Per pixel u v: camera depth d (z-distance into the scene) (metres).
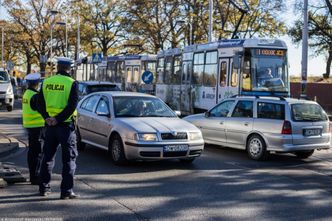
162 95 25.44
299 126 11.49
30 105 7.74
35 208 6.87
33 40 67.12
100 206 7.05
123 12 53.06
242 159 11.90
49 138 7.43
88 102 12.28
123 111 10.98
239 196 7.92
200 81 20.66
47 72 59.38
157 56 26.73
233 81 18.12
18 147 12.27
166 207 7.10
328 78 50.94
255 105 12.14
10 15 65.94
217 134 13.03
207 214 6.77
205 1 42.53
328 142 11.99
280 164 11.36
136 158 9.97
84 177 9.15
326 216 6.84
